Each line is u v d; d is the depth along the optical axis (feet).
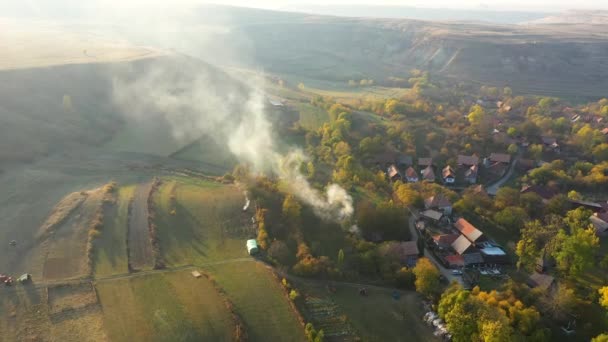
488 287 326.85
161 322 265.75
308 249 345.72
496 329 242.99
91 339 250.57
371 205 417.08
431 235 388.98
